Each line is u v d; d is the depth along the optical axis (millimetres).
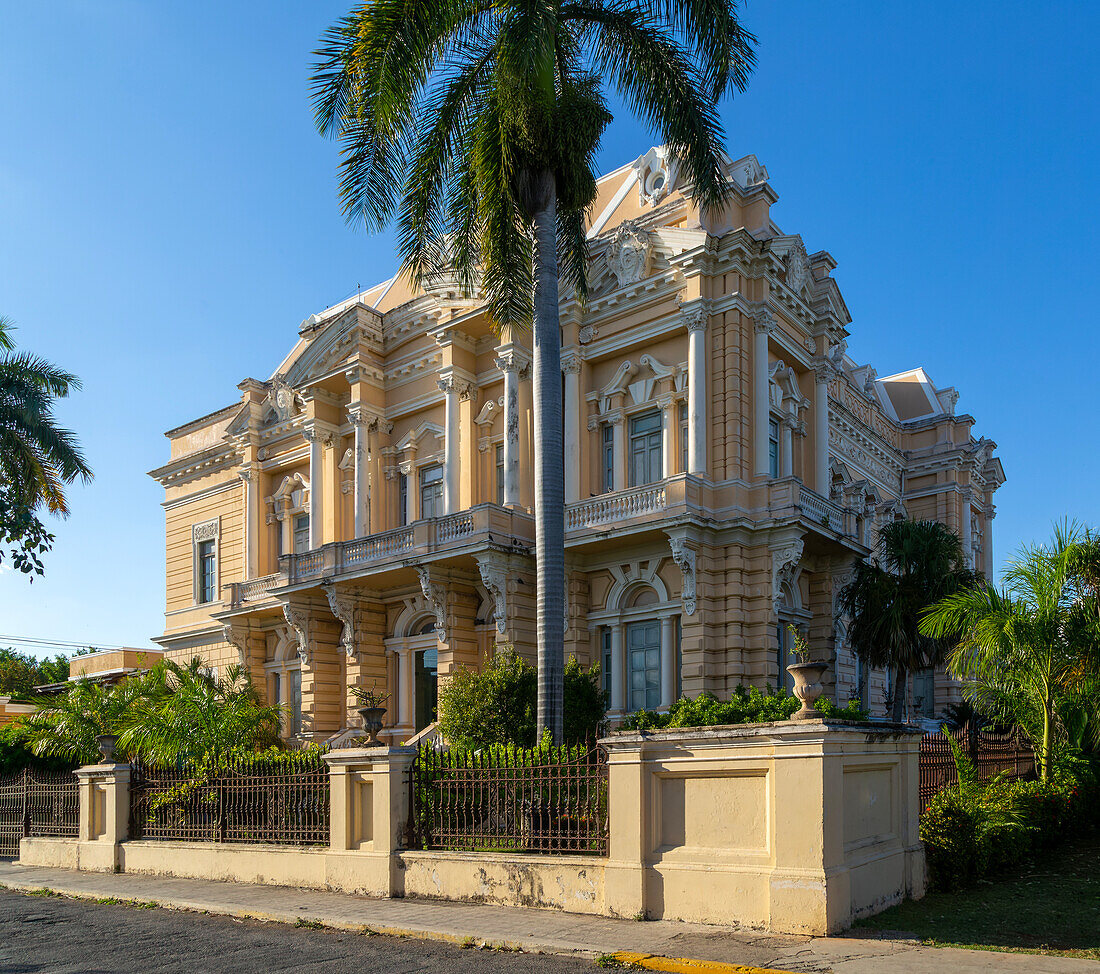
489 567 23406
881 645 22422
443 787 12688
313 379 30719
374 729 13391
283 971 8961
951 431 37250
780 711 15383
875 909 10008
